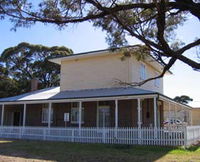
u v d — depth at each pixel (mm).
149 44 6027
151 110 23266
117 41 7809
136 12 6844
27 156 12805
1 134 24375
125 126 21562
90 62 25047
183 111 31625
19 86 44719
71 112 24312
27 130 23031
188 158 12312
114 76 23328
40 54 47406
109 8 5977
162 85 31469
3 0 5969
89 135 20031
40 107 26406
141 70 24812
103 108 22844
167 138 17266
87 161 11438
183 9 5703
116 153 13867
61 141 20500
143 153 13914
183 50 5570
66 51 47906
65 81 26156
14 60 47281
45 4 6277
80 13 6254
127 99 20375
